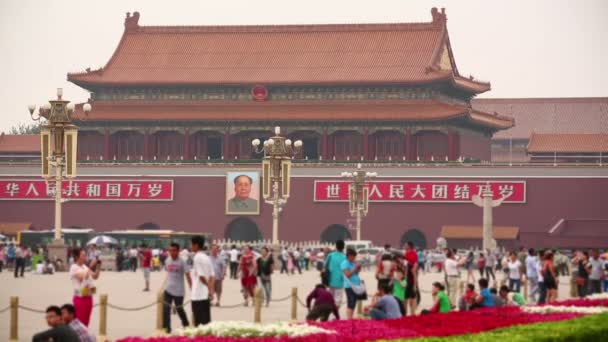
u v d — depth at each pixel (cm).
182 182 17012
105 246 13875
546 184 16112
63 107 10706
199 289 4862
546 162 17788
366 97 17625
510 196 16175
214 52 18438
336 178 16712
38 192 17112
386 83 17338
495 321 4812
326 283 5744
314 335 4075
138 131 17750
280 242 16775
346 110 17388
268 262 7300
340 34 18500
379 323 4603
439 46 18050
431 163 16475
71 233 15050
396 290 5675
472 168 16350
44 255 13438
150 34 18838
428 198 16412
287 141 12888
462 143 17938
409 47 18112
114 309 7044
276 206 12694
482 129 18525
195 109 17725
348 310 5547
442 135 17475
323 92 17750
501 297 6103
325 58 18050
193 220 16962
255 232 17862
